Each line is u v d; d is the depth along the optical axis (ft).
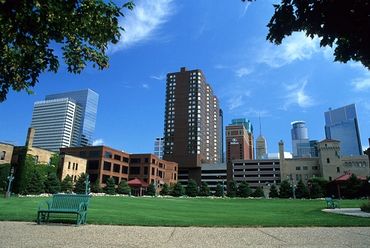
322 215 70.18
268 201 212.43
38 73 21.62
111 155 342.44
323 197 286.46
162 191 343.87
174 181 449.06
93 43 23.18
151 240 31.35
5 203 82.02
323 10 14.74
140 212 74.74
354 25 14.56
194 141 545.44
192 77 577.02
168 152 554.46
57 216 53.36
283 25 15.98
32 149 228.43
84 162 303.48
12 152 221.87
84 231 36.86
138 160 379.35
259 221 52.26
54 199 47.62
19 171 208.23
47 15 18.26
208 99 621.31
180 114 564.71
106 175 331.36
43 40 20.20
